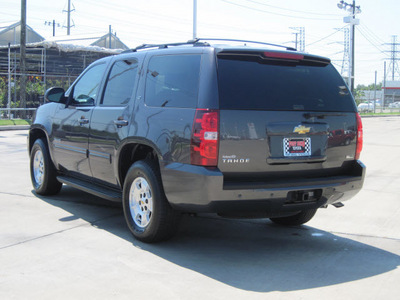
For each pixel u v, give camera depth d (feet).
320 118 15.08
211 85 13.76
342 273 13.47
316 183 14.62
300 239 16.83
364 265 14.20
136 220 16.03
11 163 32.89
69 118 19.97
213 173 13.30
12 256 14.11
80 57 103.24
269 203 13.99
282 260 14.47
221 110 13.56
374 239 16.99
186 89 14.46
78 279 12.45
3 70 107.14
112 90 17.98
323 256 14.96
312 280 12.86
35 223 17.83
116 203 21.54
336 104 15.67
